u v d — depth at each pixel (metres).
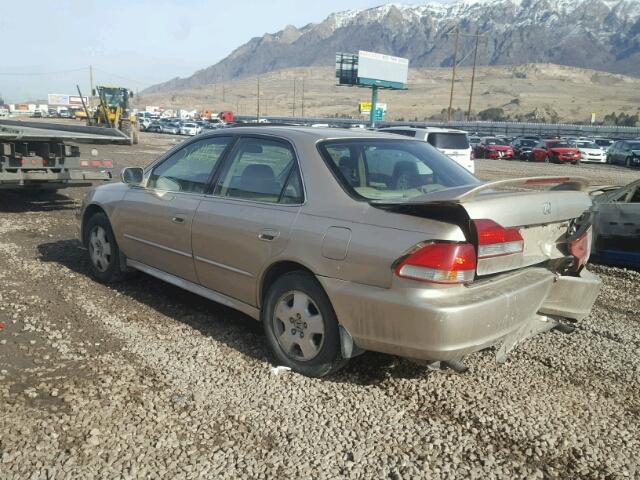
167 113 132.12
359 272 3.69
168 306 5.53
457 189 3.63
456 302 3.43
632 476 3.17
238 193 4.66
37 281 6.21
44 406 3.60
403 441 3.40
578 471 3.20
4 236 8.51
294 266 4.18
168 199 5.25
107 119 39.22
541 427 3.61
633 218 7.99
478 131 75.94
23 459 3.08
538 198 3.92
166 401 3.74
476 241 3.49
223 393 3.87
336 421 3.59
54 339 4.64
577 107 182.25
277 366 4.27
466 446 3.38
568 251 4.24
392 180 4.26
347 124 85.06
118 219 5.81
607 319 5.75
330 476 3.06
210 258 4.76
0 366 4.12
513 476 3.13
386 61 67.81
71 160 10.97
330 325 3.92
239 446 3.30
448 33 72.31
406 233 3.55
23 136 10.05
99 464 3.07
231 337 4.81
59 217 10.34
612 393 4.11
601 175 27.44
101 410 3.58
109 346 4.55
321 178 4.14
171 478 2.99
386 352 3.71
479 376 4.27
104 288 6.04
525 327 4.00
